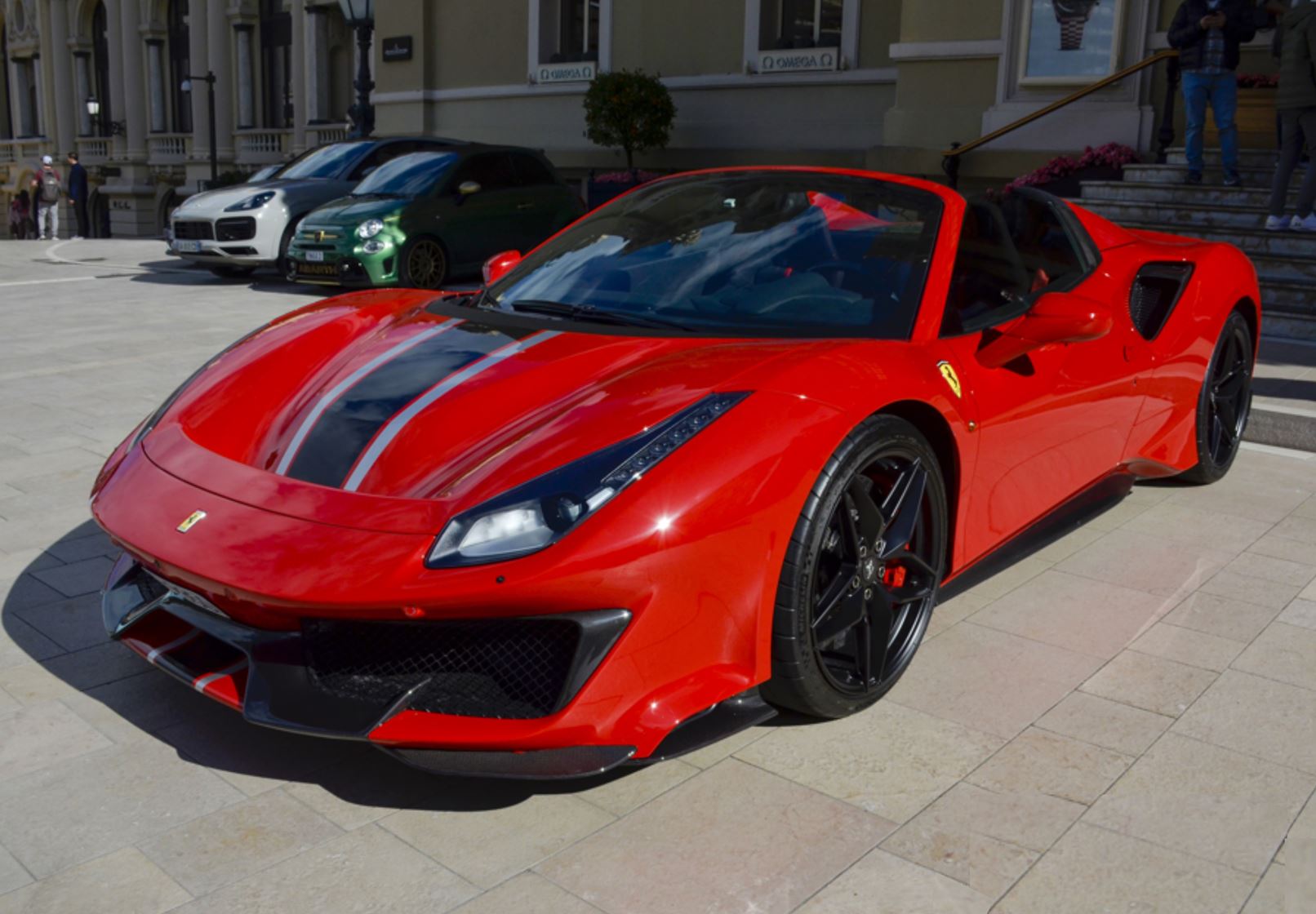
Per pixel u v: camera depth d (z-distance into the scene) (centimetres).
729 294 300
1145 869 206
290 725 217
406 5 1719
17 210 3344
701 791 230
